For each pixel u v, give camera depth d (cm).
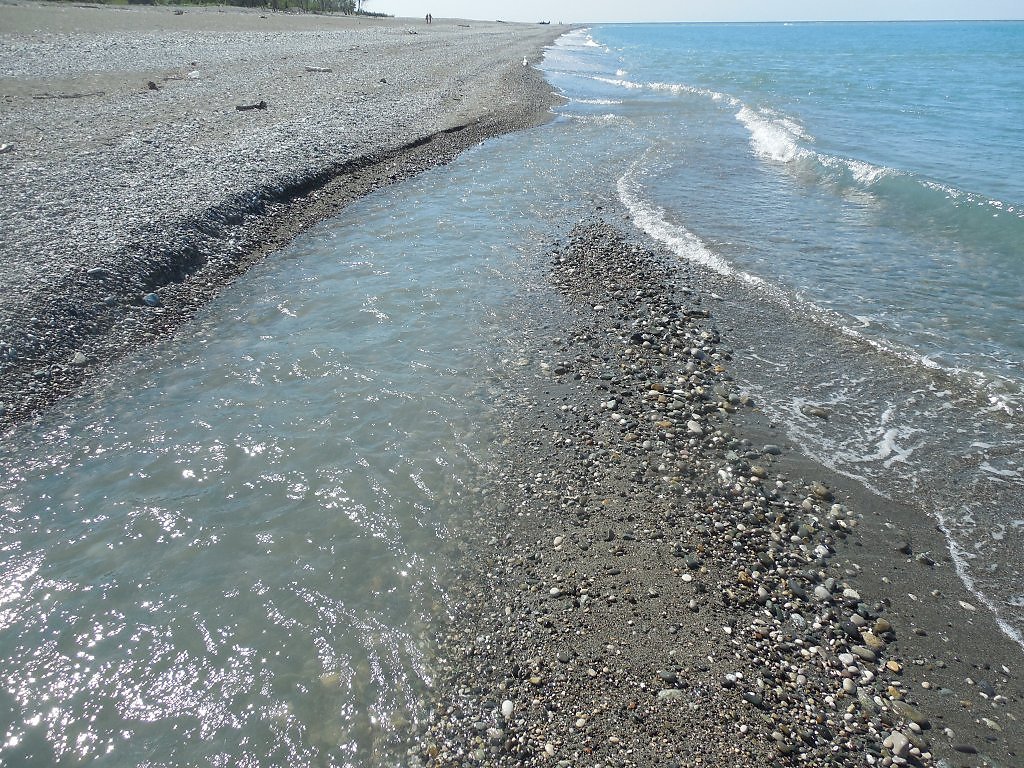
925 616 476
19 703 396
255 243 1119
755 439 671
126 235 976
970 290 971
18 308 769
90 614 457
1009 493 591
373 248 1141
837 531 554
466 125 2173
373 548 526
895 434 674
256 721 394
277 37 4344
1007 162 1648
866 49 7375
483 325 893
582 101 2984
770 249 1150
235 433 652
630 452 648
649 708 404
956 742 389
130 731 386
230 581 489
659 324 898
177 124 1689
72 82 2136
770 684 420
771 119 2341
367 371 771
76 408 676
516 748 383
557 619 469
